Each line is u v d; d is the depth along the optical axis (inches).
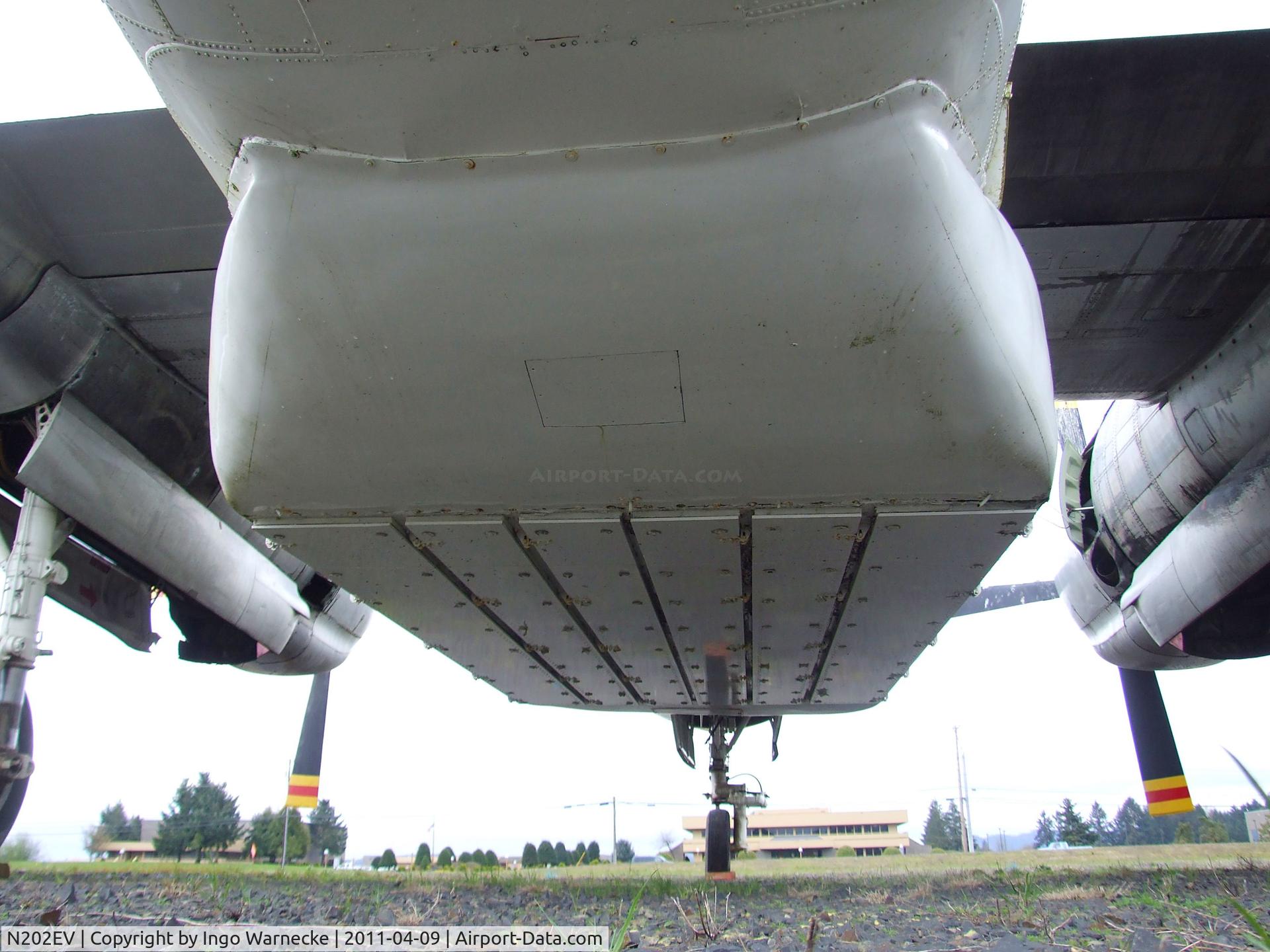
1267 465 217.0
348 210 106.1
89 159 185.0
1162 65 165.5
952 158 104.4
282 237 108.2
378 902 174.2
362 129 101.9
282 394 120.2
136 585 271.7
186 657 292.5
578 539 143.0
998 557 144.8
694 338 109.7
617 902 183.0
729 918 150.3
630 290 106.8
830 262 104.6
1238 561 225.6
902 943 113.3
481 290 108.3
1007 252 119.3
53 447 208.7
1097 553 308.2
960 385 112.7
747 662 224.2
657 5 90.0
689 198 102.3
